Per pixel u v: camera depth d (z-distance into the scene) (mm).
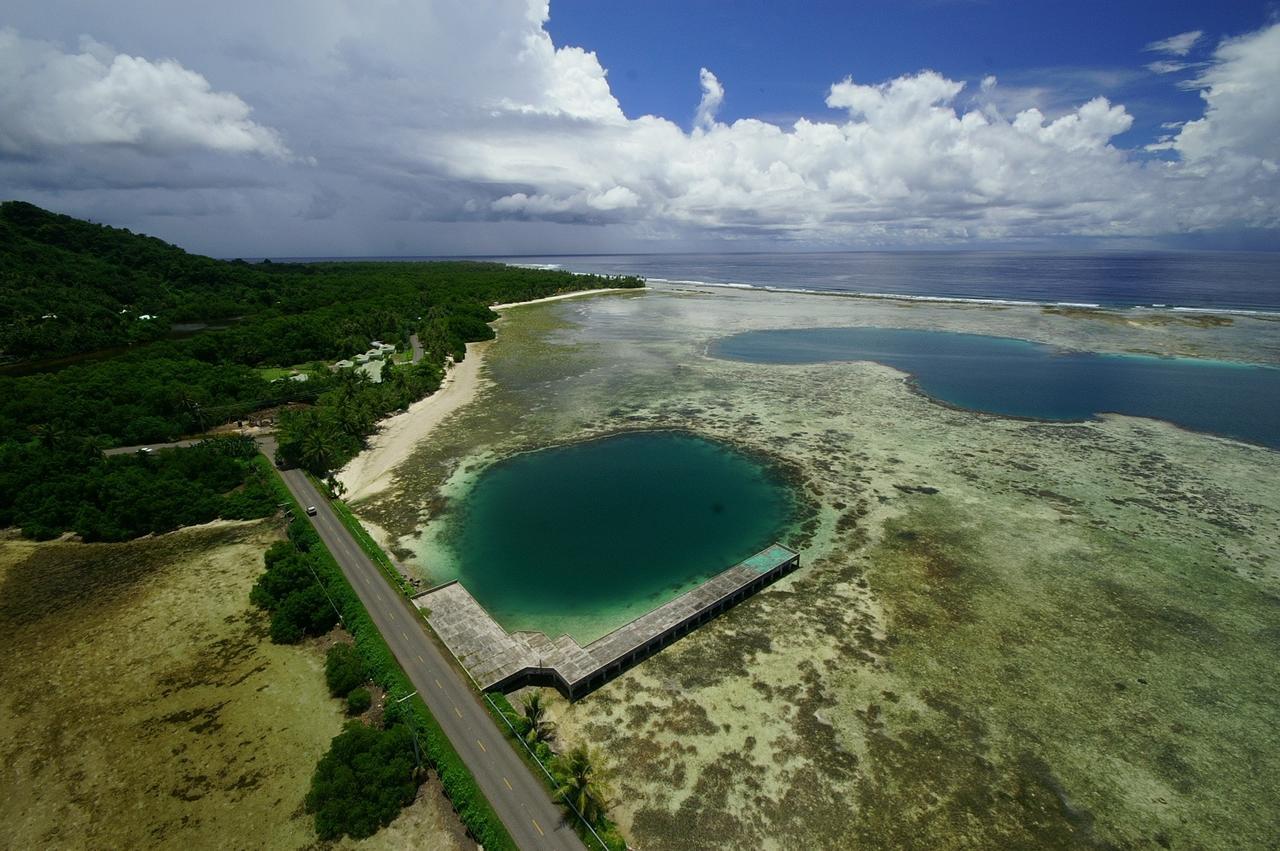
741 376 117625
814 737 37688
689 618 46938
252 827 32406
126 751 37312
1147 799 33750
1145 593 50938
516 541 61156
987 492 68375
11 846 31625
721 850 31219
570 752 34188
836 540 59594
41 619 49844
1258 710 39594
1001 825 32344
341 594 49719
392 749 34812
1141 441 82312
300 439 76312
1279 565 54344
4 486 65000
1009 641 45719
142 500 63531
